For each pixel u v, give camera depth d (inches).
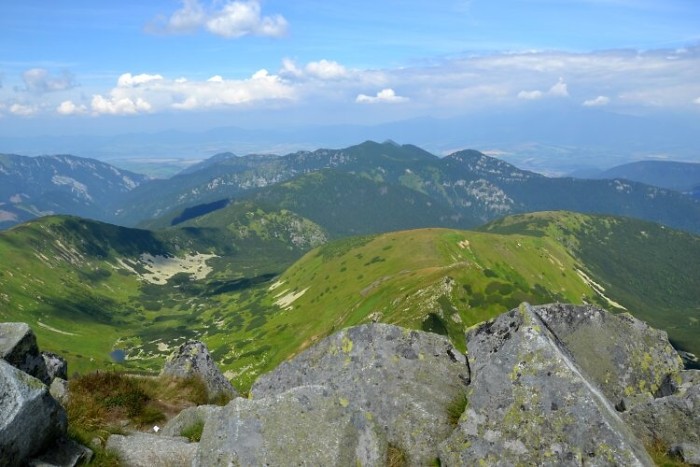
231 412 470.3
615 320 695.1
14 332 578.2
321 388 510.0
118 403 740.0
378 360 597.3
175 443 534.3
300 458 441.7
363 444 476.4
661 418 548.1
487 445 446.0
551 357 462.6
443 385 563.2
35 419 428.8
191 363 959.6
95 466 476.4
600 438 405.7
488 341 586.2
